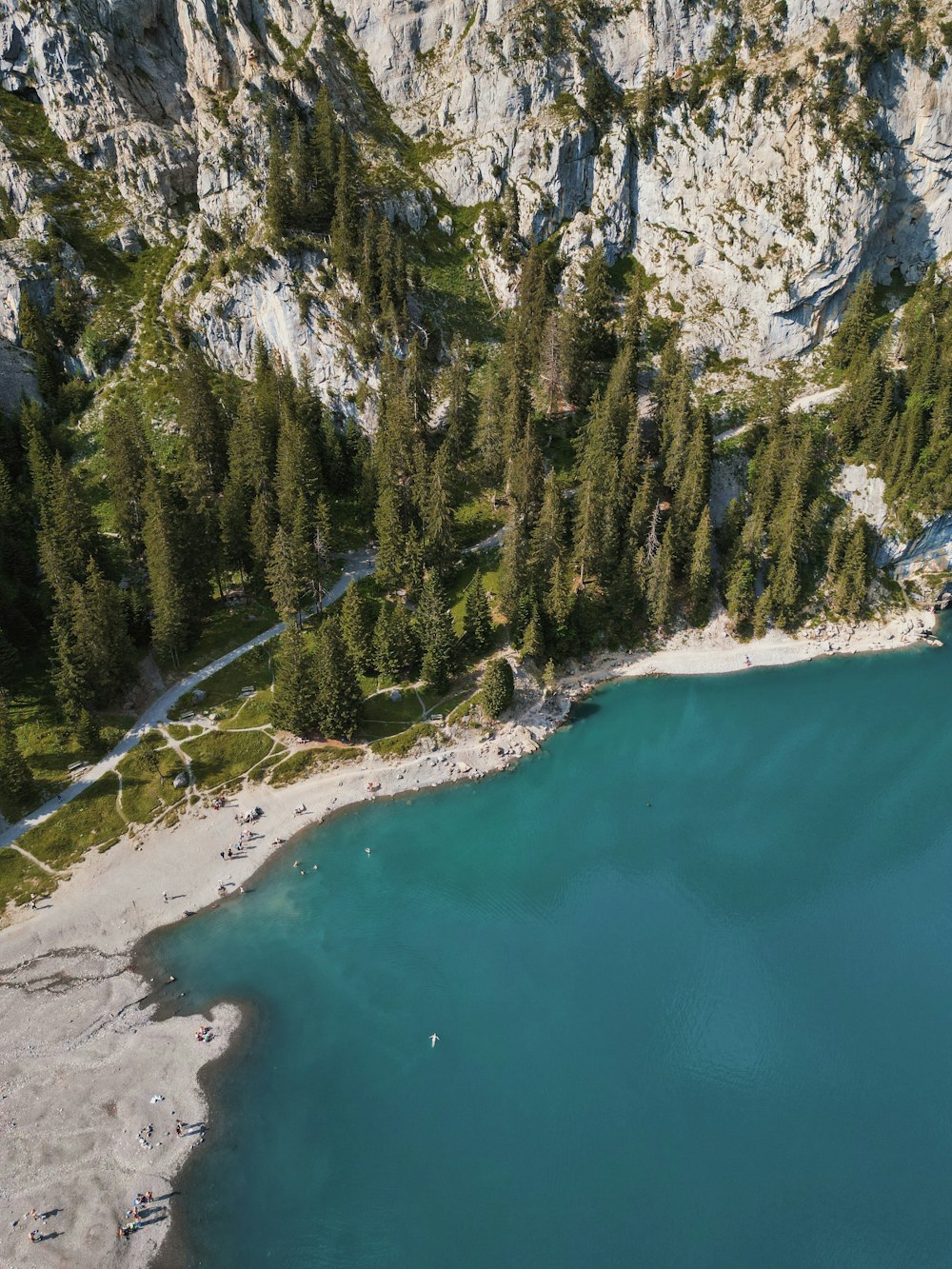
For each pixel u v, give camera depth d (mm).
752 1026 61531
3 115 138250
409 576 103375
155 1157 52250
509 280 141250
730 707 100562
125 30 143375
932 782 89438
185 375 113500
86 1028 60750
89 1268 46688
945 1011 62969
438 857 78000
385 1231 48625
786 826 82812
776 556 110062
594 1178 51562
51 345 127562
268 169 134250
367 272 124312
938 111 130750
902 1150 53438
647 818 83750
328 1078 57250
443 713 92375
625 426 113375
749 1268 46969
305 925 70125
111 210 138750
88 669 85875
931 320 124625
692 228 139250
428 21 153250
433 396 125000
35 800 79312
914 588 115688
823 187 128125
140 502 101438
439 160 148375
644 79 147250
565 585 99750
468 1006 62688
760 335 132375
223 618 101938
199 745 86438
